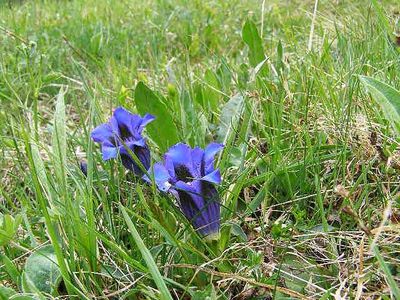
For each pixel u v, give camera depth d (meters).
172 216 0.25
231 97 0.37
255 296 0.23
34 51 0.44
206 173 0.23
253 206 0.27
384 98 0.24
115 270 0.24
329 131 0.33
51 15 0.89
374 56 0.40
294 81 0.39
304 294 0.22
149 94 0.30
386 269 0.18
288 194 0.29
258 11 0.78
